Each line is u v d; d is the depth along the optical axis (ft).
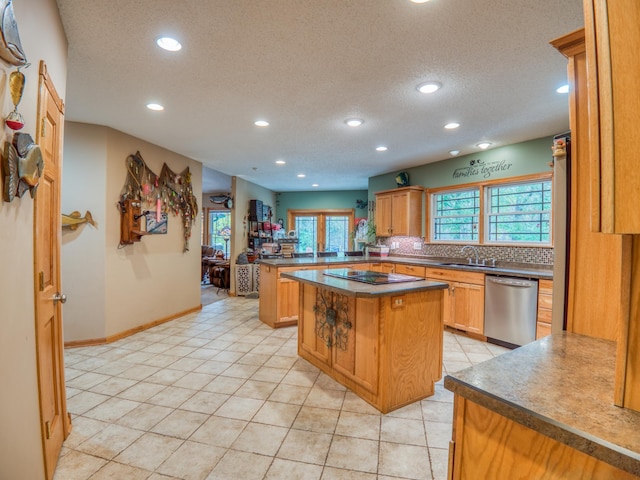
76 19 5.83
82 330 11.53
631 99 2.02
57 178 5.84
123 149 12.45
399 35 6.31
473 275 12.71
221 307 18.08
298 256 18.38
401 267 16.07
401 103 9.57
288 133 12.46
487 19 5.83
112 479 5.32
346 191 28.17
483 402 2.72
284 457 5.87
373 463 5.73
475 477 2.92
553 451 2.44
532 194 13.53
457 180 16.01
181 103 9.62
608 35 2.11
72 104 9.74
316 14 5.71
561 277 4.89
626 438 2.12
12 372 3.63
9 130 3.48
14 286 3.70
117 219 12.26
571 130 4.12
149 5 5.49
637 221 2.00
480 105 9.71
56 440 5.67
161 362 10.16
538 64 7.40
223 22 5.93
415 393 7.83
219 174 21.80
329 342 9.16
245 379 9.00
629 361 2.45
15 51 3.34
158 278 14.46
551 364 3.28
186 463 5.70
